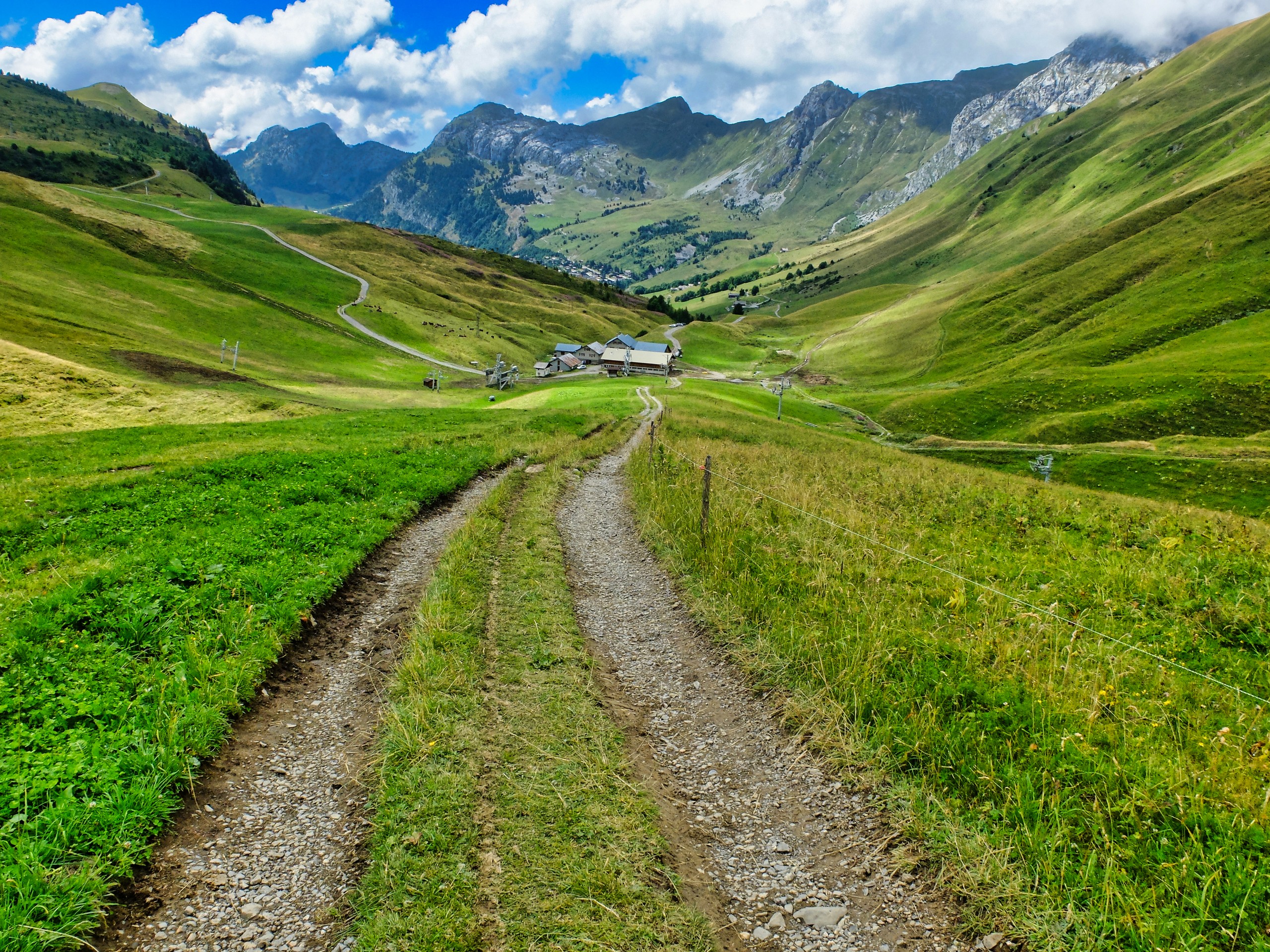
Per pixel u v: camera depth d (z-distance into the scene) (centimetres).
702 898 644
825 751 852
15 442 3064
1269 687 890
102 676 883
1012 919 602
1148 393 9025
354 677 1021
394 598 1316
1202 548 1494
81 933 562
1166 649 1009
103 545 1429
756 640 1122
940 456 8256
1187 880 584
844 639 1043
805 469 2542
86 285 10969
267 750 834
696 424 4553
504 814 721
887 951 589
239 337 11631
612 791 772
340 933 586
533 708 929
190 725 811
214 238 19350
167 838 678
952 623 1086
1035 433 8719
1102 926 572
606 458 3188
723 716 954
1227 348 9931
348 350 13238
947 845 682
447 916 591
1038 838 656
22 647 911
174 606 1089
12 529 1494
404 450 2794
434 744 813
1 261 10256
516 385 13225
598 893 629
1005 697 857
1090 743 771
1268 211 14000
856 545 1480
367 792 762
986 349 14825
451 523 1869
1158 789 679
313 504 1819
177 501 1769
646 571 1539
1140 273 14662
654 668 1097
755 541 1527
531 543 1644
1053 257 17862
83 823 643
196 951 563
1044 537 1617
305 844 687
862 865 685
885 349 17250
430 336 16338
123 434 3428
